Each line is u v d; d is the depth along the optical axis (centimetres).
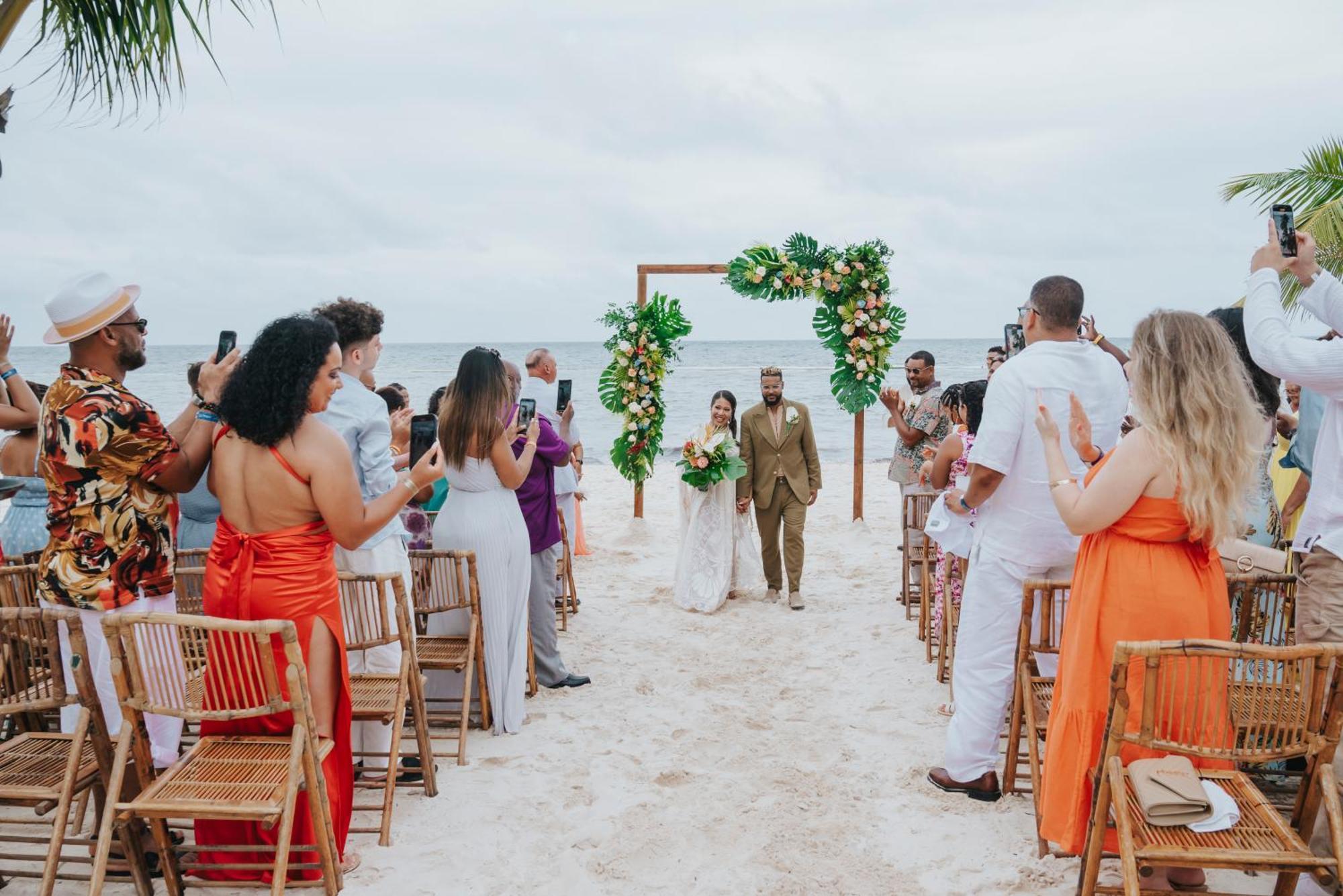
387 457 438
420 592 484
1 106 458
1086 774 320
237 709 308
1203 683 299
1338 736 277
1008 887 340
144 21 481
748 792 425
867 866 359
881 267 980
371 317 441
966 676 414
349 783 360
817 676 593
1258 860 262
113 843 352
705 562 755
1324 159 1051
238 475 331
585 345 12469
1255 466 306
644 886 348
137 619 299
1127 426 489
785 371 5331
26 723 399
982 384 501
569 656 634
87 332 326
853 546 988
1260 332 326
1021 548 395
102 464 329
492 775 445
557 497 725
